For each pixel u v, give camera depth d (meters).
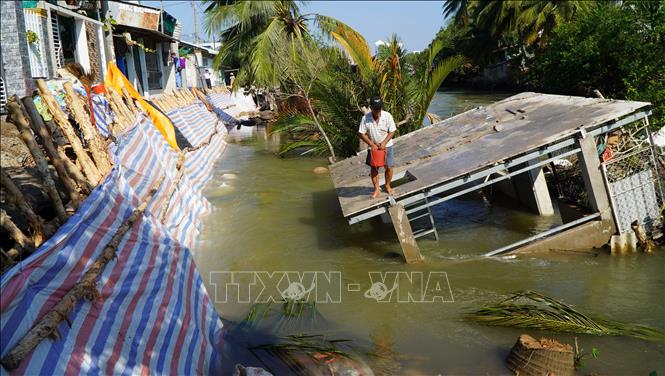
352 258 9.18
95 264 4.80
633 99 15.84
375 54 17.09
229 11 21.20
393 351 6.12
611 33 21.83
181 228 9.89
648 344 6.05
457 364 5.84
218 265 8.96
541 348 5.46
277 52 19.45
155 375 4.75
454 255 9.13
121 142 9.48
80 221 5.09
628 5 21.42
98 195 5.95
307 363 5.68
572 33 25.27
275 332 6.60
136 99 13.48
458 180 8.70
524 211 11.55
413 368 5.76
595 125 8.62
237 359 5.95
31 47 11.24
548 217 11.05
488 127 10.88
